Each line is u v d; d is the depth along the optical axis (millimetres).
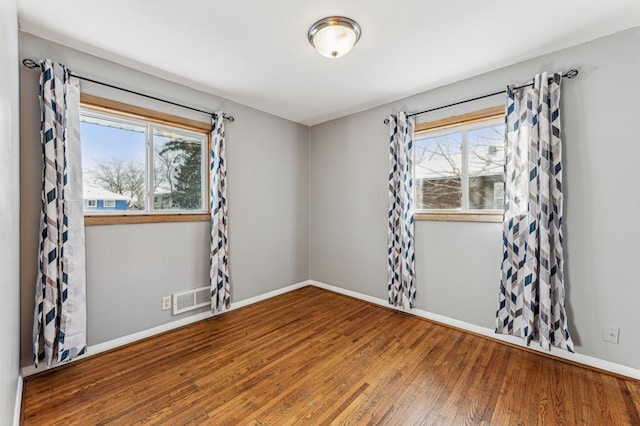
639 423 1538
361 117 3525
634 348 1906
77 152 2072
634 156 1903
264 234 3582
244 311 3178
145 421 1550
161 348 2332
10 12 1235
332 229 3906
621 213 1946
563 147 2137
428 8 1718
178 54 2227
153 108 2559
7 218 1125
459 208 2805
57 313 1972
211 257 2939
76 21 1820
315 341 2467
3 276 1007
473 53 2227
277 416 1592
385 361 2152
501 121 2543
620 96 1944
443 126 2826
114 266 2336
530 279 2197
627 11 1738
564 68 2146
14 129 1449
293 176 3955
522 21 1840
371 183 3445
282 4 1681
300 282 4078
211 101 2996
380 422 1553
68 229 2010
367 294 3510
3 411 1028
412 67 2447
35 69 1950
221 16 1786
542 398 1736
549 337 2109
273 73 2555
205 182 3031
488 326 2557
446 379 1930
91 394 1757
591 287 2049
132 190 2514
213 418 1575
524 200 2262
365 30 1934
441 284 2848
